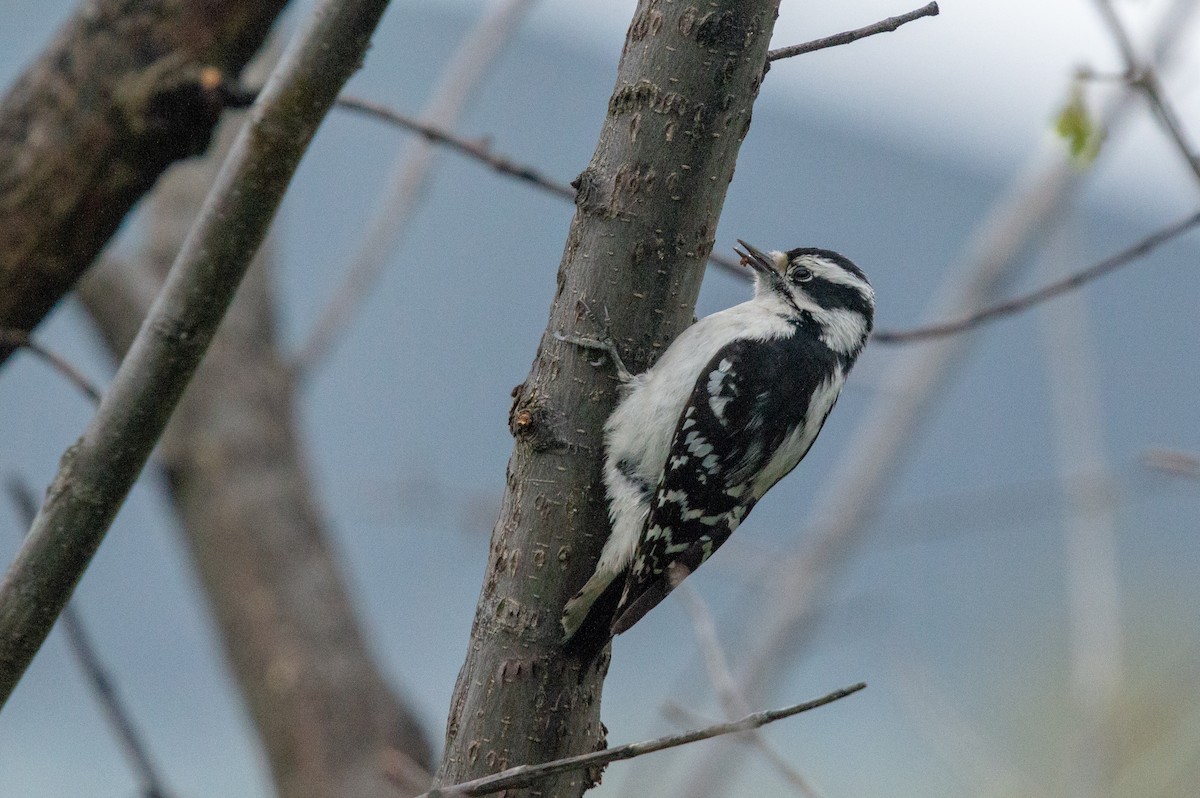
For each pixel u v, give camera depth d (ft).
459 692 22.48
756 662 33.81
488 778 16.84
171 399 21.20
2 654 20.95
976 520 36.83
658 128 22.18
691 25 21.95
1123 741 30.45
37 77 27.27
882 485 36.88
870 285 35.29
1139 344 86.89
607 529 22.90
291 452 38.47
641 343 22.86
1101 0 24.43
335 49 20.16
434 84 78.33
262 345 39.14
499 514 23.31
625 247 22.53
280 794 35.45
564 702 22.04
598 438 22.89
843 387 34.83
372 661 37.17
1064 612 42.63
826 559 35.60
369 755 35.12
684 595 26.84
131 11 26.73
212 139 27.68
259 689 35.99
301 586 36.76
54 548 21.04
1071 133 24.75
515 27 36.65
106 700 25.30
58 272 27.73
